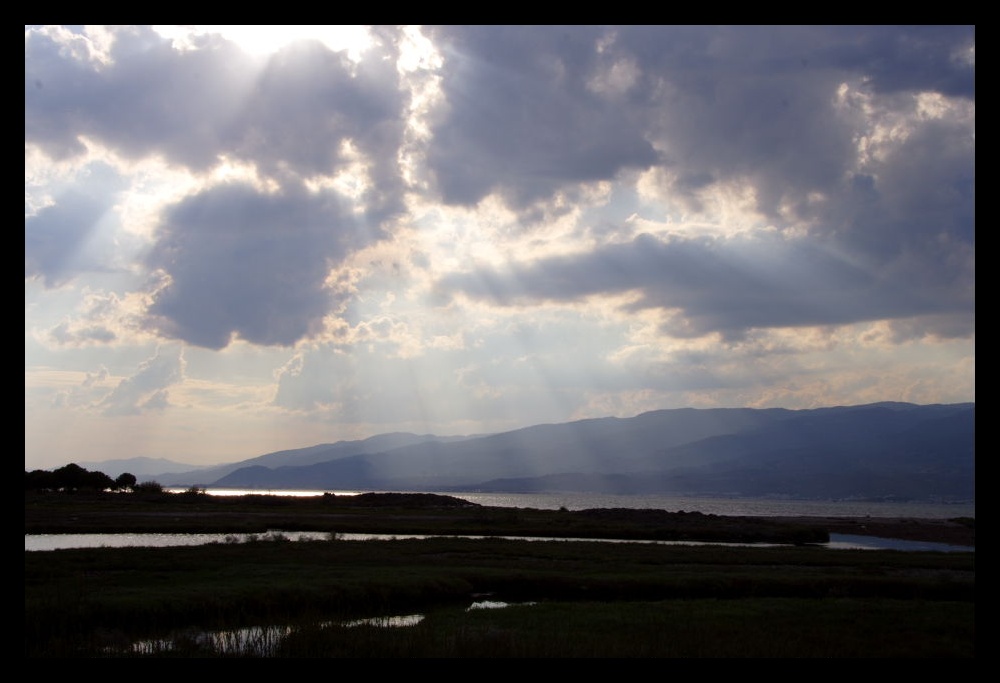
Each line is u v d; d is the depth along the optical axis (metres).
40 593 31.00
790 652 24.11
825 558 55.44
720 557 54.72
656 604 33.38
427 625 27.52
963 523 136.25
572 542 68.06
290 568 41.72
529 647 23.52
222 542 59.78
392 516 110.12
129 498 139.50
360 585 35.84
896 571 47.34
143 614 28.73
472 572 41.53
